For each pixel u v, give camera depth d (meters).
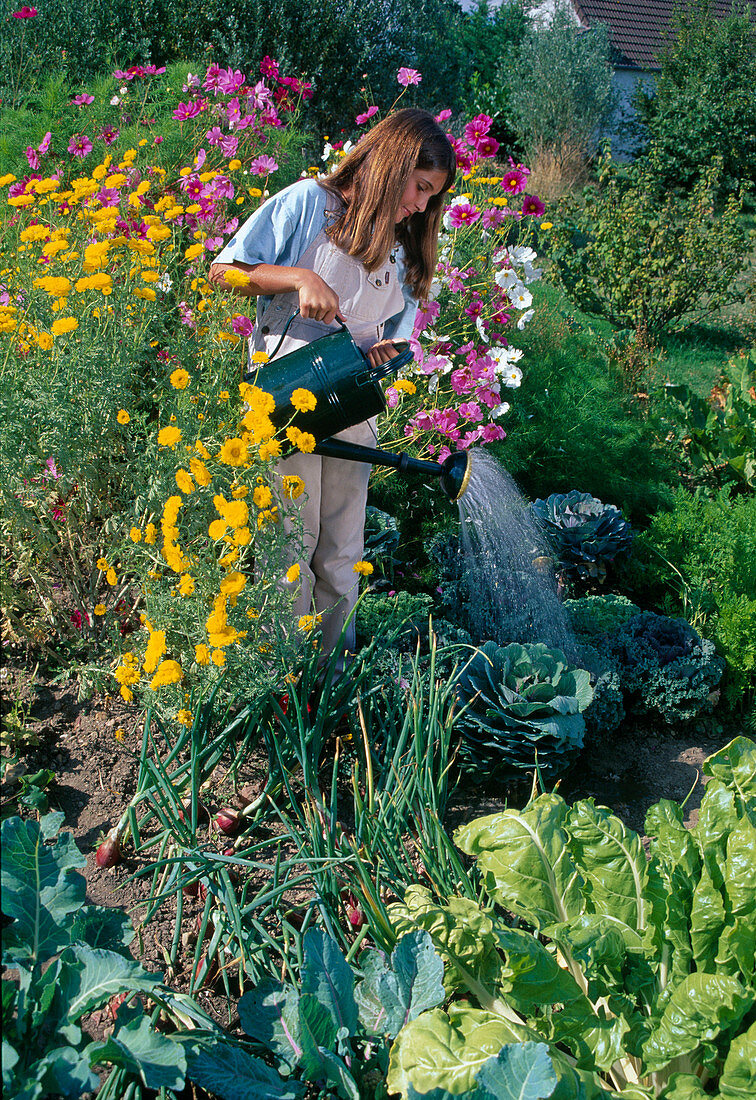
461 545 3.54
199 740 2.15
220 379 2.61
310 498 2.49
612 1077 1.77
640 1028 1.71
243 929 1.93
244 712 2.24
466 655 2.92
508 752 2.63
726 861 1.76
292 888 2.10
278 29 8.21
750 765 1.93
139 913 1.99
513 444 4.29
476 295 4.02
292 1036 1.61
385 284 2.36
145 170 3.95
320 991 1.62
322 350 2.20
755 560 3.77
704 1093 1.54
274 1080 1.53
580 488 4.64
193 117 4.43
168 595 2.22
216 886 1.96
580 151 13.95
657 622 3.34
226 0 7.97
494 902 2.01
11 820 1.62
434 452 3.60
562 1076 1.51
